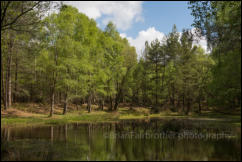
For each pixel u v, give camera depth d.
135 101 55.88
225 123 22.66
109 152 9.55
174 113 39.97
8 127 18.92
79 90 32.31
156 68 45.66
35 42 19.44
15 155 8.87
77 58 30.33
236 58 11.71
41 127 19.33
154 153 9.33
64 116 28.53
